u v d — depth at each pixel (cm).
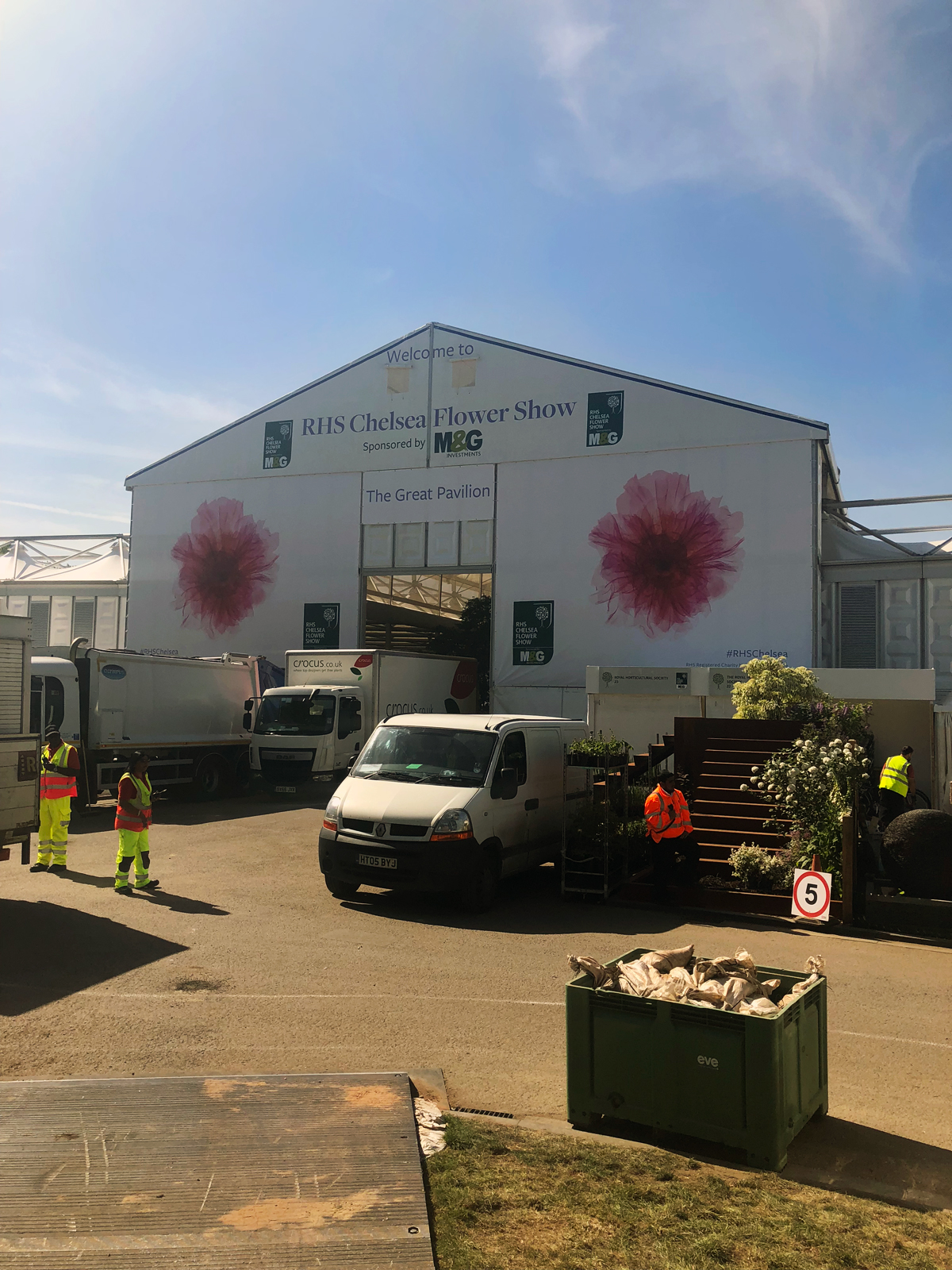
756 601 2427
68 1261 331
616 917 977
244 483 3084
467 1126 456
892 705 1603
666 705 1862
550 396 2714
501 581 2722
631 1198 385
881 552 2470
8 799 966
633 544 2577
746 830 1238
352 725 2138
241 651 3034
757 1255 343
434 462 2841
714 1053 432
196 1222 358
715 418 2516
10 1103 461
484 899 994
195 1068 542
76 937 830
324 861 1017
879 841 1266
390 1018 639
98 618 3272
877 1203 393
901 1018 665
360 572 2909
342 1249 342
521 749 1129
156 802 1988
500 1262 336
